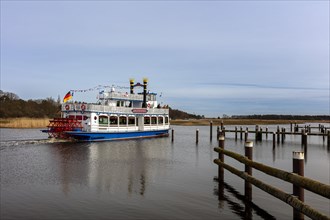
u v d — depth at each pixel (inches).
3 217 515.8
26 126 3225.9
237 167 995.9
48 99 5846.5
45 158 1182.3
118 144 1705.2
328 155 1402.6
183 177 834.8
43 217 516.7
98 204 587.8
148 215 526.9
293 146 1786.4
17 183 760.3
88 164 1055.0
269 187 450.6
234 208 561.0
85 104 1776.6
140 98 2188.7
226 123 5964.6
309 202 597.0
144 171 927.0
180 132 3319.4
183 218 512.7
